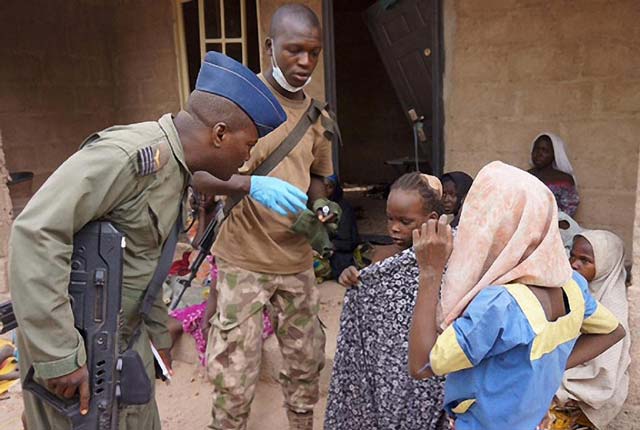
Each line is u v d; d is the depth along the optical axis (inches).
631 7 158.9
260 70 209.6
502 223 64.5
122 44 242.4
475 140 189.0
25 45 227.0
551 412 113.5
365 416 85.2
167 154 67.7
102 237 65.4
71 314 63.6
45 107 235.6
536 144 175.8
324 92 197.9
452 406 70.2
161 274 72.7
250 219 101.1
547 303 65.5
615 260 114.2
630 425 114.0
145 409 79.7
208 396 140.9
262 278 103.0
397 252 89.7
